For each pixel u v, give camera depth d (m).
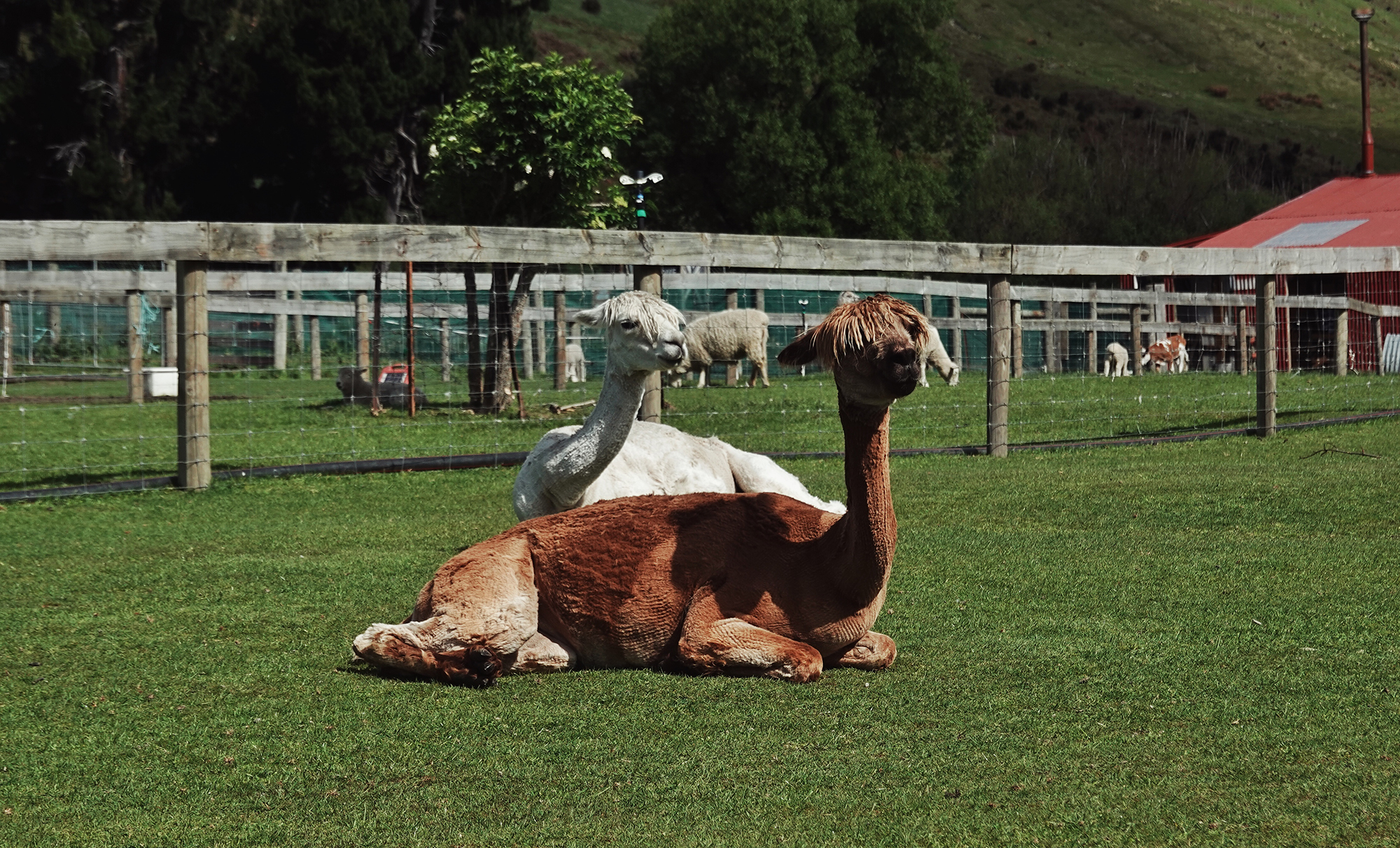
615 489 5.78
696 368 18.69
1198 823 3.01
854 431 4.20
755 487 6.37
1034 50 110.75
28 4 39.22
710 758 3.57
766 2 39.62
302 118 37.25
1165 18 119.12
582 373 20.25
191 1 40.28
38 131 37.88
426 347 21.30
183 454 9.79
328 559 6.96
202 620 5.54
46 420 15.01
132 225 9.48
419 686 4.43
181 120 39.12
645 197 25.70
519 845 2.98
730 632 4.36
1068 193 56.62
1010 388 17.45
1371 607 5.37
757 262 11.10
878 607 4.41
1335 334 19.58
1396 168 85.62
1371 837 2.91
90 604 5.87
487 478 10.41
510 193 15.96
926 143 43.97
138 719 4.09
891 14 41.75
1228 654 4.65
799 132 39.34
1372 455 10.42
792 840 2.98
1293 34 120.00
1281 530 7.27
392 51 38.31
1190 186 58.34
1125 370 21.17
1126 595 5.73
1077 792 3.24
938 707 4.04
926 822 3.06
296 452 12.02
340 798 3.33
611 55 76.19
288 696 4.32
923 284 22.59
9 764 3.66
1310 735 3.66
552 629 4.63
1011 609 5.52
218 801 3.34
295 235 9.92
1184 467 10.11
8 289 18.41
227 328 22.38
